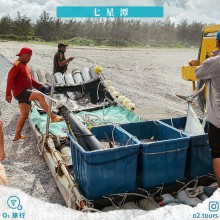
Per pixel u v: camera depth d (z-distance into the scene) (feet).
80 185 13.48
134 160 12.87
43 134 18.66
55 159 16.06
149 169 13.16
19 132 21.90
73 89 27.66
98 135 15.10
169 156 13.34
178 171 13.75
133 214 11.68
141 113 29.37
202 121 16.02
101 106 25.08
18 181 16.75
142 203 12.96
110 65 65.00
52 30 138.82
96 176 12.41
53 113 21.35
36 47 102.27
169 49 122.72
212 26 24.29
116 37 138.31
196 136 13.79
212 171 14.60
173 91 39.93
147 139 15.67
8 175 17.37
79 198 12.48
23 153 20.29
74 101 26.63
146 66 65.72
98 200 12.67
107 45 132.98
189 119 15.49
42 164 18.78
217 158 13.24
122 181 12.88
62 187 14.55
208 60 13.08
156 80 48.44
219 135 13.12
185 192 13.43
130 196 13.07
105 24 140.87
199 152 14.06
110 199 12.68
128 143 13.62
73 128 14.33
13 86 21.17
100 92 27.27
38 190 15.96
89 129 14.88
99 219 11.57
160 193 13.44
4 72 36.68
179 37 144.66
